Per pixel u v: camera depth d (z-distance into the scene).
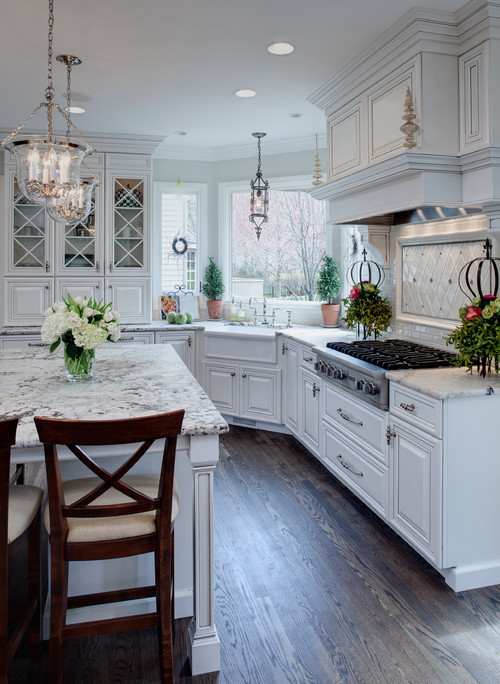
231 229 5.69
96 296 5.07
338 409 3.40
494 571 2.41
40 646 1.98
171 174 5.59
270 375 4.63
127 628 1.67
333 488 3.50
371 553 2.69
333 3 2.54
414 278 3.61
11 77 3.50
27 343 4.75
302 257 5.39
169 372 2.73
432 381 2.49
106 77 3.50
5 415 1.89
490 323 2.48
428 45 2.63
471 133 2.59
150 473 2.09
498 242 2.77
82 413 1.92
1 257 5.12
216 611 2.22
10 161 4.80
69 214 2.68
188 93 3.80
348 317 3.96
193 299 5.68
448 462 2.33
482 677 1.84
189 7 2.59
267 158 5.41
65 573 1.66
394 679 1.84
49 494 1.57
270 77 3.50
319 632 2.09
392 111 2.92
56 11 2.62
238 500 3.30
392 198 2.90
